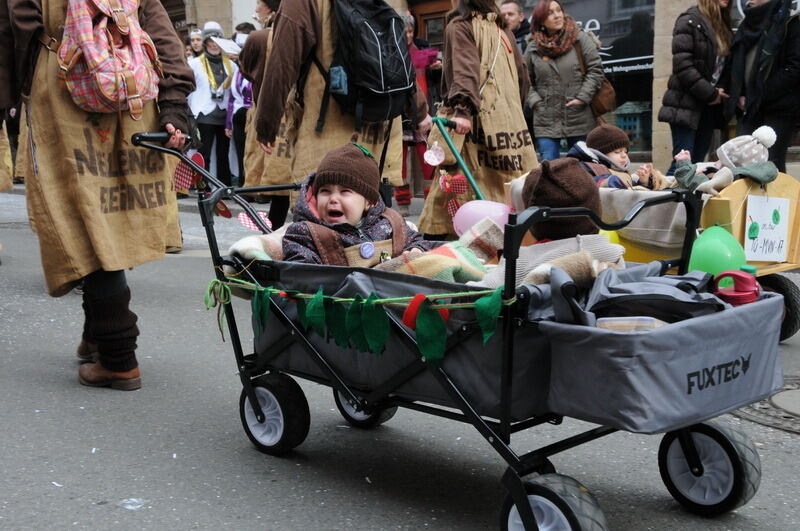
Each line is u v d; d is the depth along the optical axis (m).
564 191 3.00
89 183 4.18
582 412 2.58
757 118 7.68
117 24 4.11
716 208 4.83
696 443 3.12
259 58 7.74
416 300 2.87
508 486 2.71
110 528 3.04
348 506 3.22
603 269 2.90
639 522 3.11
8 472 3.48
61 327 5.69
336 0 5.18
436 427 4.04
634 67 10.21
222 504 3.23
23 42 4.10
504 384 2.70
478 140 6.06
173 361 4.99
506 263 2.61
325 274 3.23
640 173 5.67
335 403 4.33
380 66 5.16
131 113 4.12
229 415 4.15
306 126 5.38
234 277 3.60
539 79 8.62
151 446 3.76
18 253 8.62
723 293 2.97
